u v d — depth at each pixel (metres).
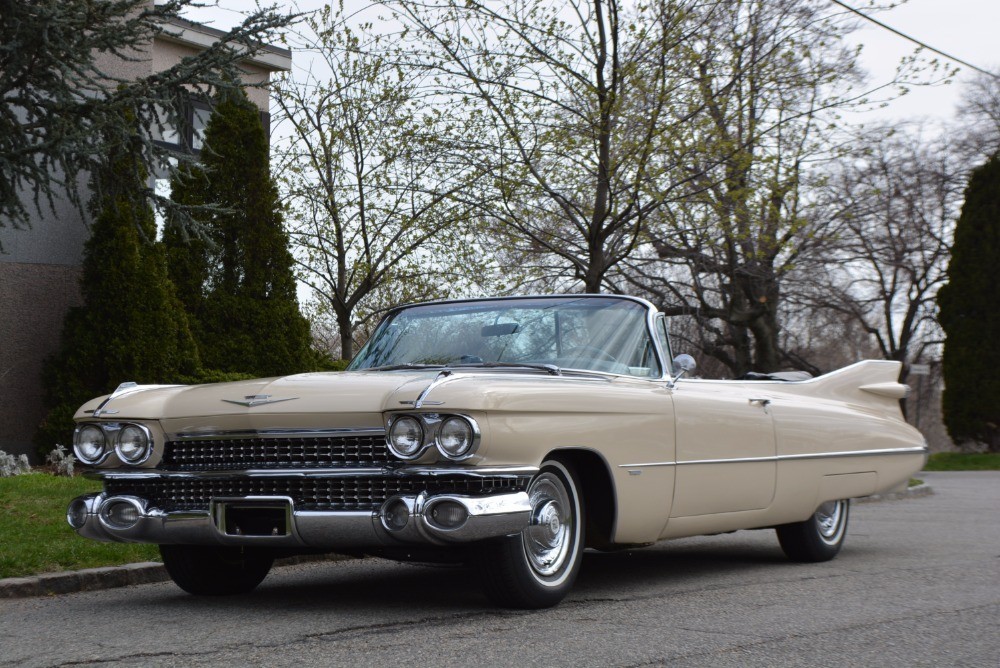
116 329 13.45
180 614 5.31
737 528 6.61
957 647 4.39
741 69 14.99
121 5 9.78
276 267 15.63
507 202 15.03
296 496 4.98
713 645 4.40
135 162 10.54
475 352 6.15
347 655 4.21
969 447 28.61
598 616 5.07
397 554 5.23
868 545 8.53
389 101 18.02
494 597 5.16
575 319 6.23
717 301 28.00
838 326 38.66
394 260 18.67
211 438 5.18
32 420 14.06
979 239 27.53
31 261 14.14
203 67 10.23
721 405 6.39
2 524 7.77
